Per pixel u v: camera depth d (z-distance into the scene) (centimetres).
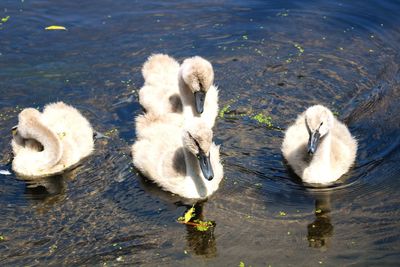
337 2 1872
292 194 1188
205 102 1412
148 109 1428
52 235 1094
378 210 1131
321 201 1165
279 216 1128
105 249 1058
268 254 1038
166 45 1681
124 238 1084
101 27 1755
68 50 1661
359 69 1576
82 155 1299
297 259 1026
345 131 1309
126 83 1540
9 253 1054
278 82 1531
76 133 1320
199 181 1197
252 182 1223
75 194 1200
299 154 1247
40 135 1255
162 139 1284
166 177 1216
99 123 1408
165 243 1069
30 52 1650
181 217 1134
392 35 1714
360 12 1816
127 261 1030
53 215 1145
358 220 1110
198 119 1180
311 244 1058
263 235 1083
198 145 1149
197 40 1703
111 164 1283
